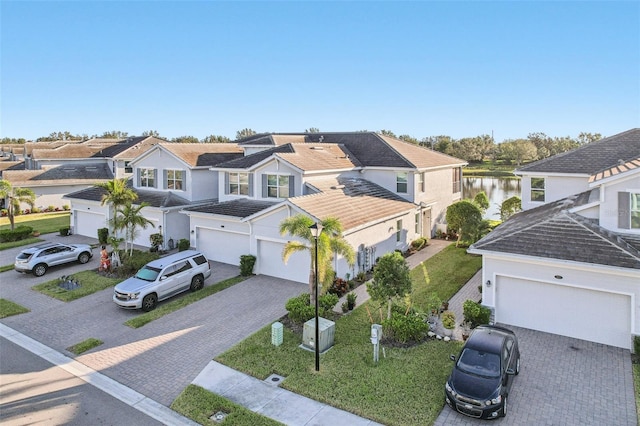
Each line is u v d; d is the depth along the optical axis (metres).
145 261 24.28
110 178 52.47
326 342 15.01
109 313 18.92
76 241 32.66
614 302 14.91
